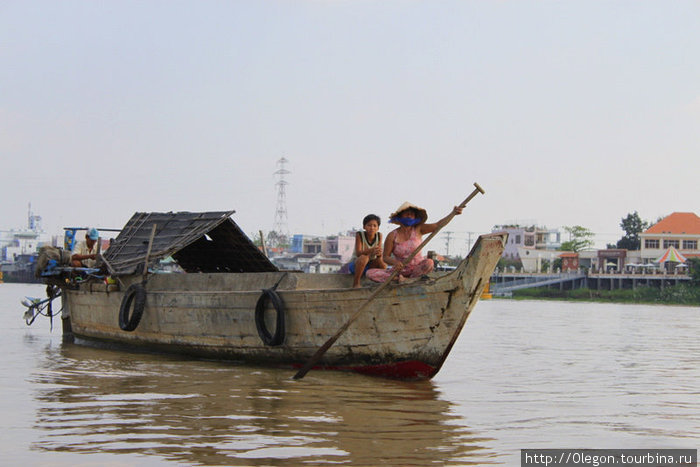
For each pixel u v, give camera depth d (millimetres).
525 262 95125
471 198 9164
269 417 6859
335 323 9656
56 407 7156
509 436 6398
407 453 5707
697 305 63250
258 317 10250
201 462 5332
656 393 8938
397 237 9820
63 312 14977
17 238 122812
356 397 8062
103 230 15430
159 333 11969
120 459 5379
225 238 14492
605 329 22750
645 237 82938
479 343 16094
